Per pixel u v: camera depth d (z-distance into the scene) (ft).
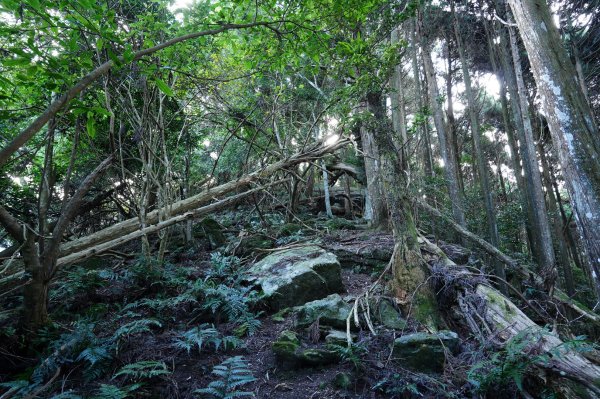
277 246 23.27
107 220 32.63
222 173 35.35
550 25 9.74
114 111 18.72
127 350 11.09
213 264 17.92
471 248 29.12
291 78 26.58
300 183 33.99
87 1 7.33
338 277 15.89
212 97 24.85
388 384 9.57
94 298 15.34
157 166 23.20
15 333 11.85
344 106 17.11
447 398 8.96
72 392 9.20
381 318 12.81
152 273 15.88
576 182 8.95
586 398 8.39
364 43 15.03
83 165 24.13
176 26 14.19
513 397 8.89
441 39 42.83
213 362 10.85
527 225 36.45
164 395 9.45
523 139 31.32
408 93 41.52
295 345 10.88
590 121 9.09
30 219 21.43
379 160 16.51
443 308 13.67
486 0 36.17
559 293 19.27
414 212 19.20
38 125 6.98
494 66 37.17
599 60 36.45
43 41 11.16
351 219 38.29
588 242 8.82
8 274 15.58
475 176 50.26
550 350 8.89
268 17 12.80
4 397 8.95
